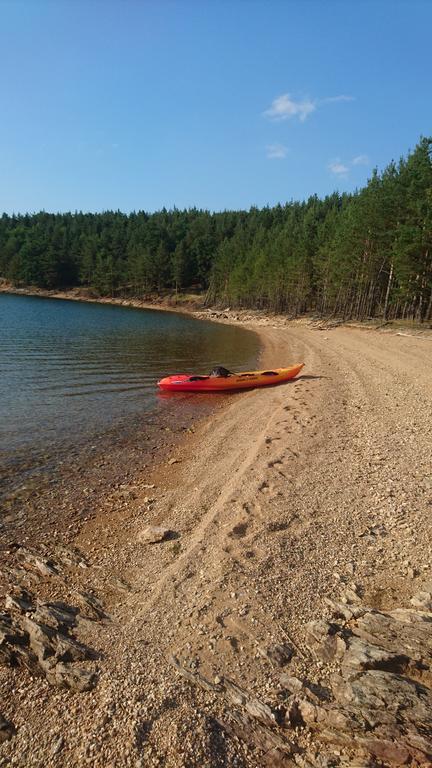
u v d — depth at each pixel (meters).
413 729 3.99
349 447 11.34
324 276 64.06
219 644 5.09
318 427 13.28
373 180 49.84
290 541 7.08
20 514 9.12
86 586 6.63
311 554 6.76
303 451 11.13
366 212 48.53
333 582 6.12
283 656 4.89
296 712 4.29
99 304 110.44
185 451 13.20
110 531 8.43
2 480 10.73
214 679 4.64
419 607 5.46
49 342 37.69
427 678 4.52
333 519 7.73
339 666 4.74
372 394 17.80
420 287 43.25
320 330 53.44
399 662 4.68
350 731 4.06
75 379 23.33
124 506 9.53
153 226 137.38
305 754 3.94
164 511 9.10
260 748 3.97
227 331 57.19
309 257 69.12
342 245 53.19
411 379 20.56
